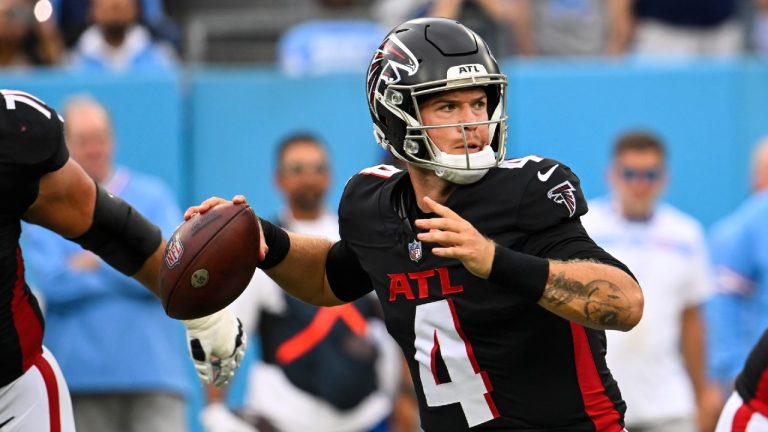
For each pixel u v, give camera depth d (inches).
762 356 552.7
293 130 962.1
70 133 822.5
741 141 987.9
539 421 456.4
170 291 462.9
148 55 1000.9
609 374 468.8
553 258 442.6
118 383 802.2
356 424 784.9
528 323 447.2
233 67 1050.7
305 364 776.3
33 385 491.2
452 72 447.2
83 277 800.9
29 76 938.1
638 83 978.7
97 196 493.4
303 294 518.3
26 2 999.0
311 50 1025.5
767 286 873.5
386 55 465.4
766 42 1114.7
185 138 957.2
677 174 983.6
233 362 526.3
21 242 814.5
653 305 816.9
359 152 962.1
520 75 970.7
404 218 467.2
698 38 1083.9
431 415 474.3
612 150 927.7
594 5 1109.7
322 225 818.2
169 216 845.8
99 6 983.6
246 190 960.3
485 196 451.2
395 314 471.2
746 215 882.8
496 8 1028.5
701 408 840.3
